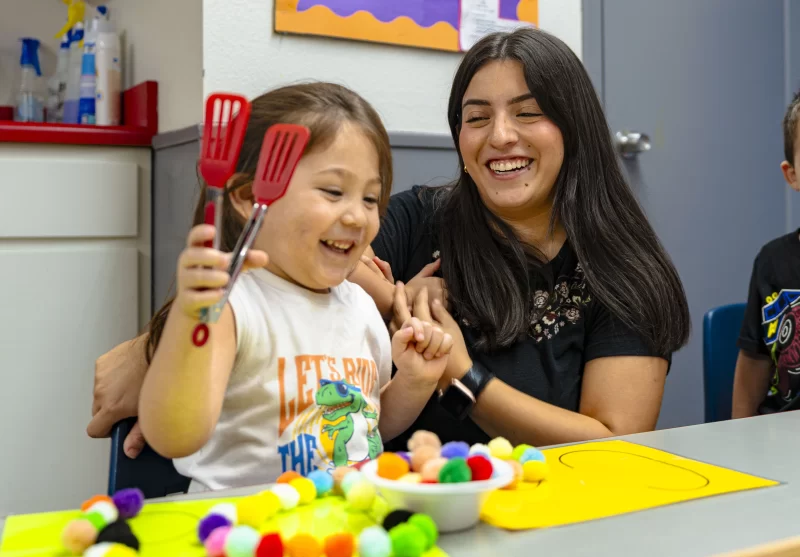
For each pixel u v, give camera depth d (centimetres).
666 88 215
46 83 197
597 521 51
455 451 56
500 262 115
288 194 78
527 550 47
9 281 152
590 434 105
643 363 113
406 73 167
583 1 197
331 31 155
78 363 159
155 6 165
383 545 44
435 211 127
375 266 116
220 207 53
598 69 202
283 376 80
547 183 112
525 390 114
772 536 49
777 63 237
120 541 45
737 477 60
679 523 51
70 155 156
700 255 226
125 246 164
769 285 146
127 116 179
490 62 110
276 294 84
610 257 114
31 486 156
